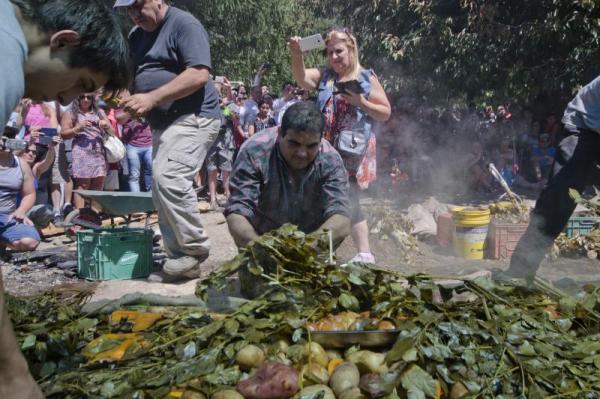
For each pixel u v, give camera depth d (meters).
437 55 11.95
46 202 7.72
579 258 6.79
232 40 19.91
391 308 2.07
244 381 1.75
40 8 1.65
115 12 1.85
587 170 4.36
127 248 5.52
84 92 1.85
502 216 6.99
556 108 13.23
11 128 6.25
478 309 2.09
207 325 2.03
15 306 2.24
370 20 13.18
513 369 1.82
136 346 1.98
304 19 21.23
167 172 4.84
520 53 10.97
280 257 2.24
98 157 7.61
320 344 1.93
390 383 1.72
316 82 4.81
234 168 3.31
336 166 3.33
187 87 4.68
